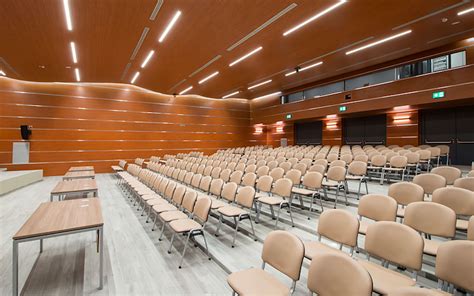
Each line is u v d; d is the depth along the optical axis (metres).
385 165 6.08
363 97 8.84
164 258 3.07
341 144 10.95
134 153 11.55
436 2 4.72
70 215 2.65
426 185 3.66
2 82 9.08
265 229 3.82
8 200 5.98
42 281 2.53
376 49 7.10
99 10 4.80
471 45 6.70
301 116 11.27
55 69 8.10
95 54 6.95
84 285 2.45
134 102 11.62
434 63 7.43
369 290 1.35
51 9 4.70
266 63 7.98
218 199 4.82
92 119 10.66
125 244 3.48
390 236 1.98
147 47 6.56
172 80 9.87
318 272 1.60
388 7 4.86
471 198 2.73
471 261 1.56
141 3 4.64
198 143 13.43
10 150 9.13
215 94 12.80
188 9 4.86
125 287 2.43
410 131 8.68
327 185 4.71
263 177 4.61
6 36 5.65
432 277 2.34
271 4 4.72
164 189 4.89
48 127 9.80
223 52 6.98
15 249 2.04
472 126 7.64
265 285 1.81
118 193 6.92
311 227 3.66
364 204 2.91
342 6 4.80
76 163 10.27
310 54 7.30
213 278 2.62
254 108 14.83
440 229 2.30
